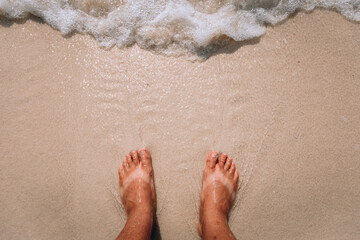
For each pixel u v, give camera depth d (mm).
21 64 724
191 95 718
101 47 726
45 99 717
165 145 714
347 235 694
